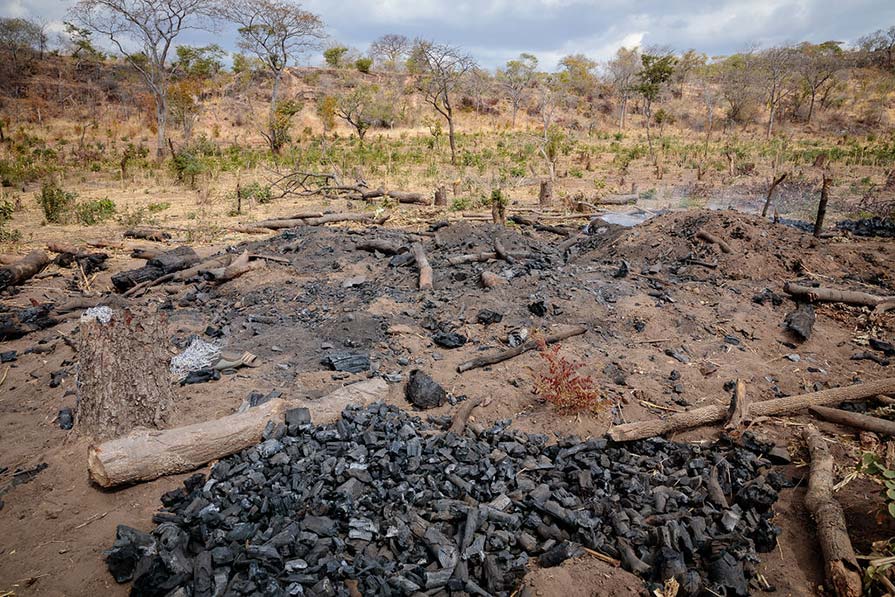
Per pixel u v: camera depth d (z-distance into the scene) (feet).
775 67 154.10
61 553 9.73
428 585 9.09
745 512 11.06
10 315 21.56
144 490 11.33
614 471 12.13
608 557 9.90
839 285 23.81
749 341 18.89
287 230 35.42
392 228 38.19
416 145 108.17
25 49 163.12
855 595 9.07
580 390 14.28
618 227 32.30
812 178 65.57
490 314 19.80
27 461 12.31
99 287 26.66
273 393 14.79
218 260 28.22
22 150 83.56
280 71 125.90
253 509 10.31
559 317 20.04
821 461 12.29
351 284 24.56
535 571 9.53
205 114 141.90
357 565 9.31
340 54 208.03
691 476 12.13
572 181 66.64
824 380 16.78
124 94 160.25
